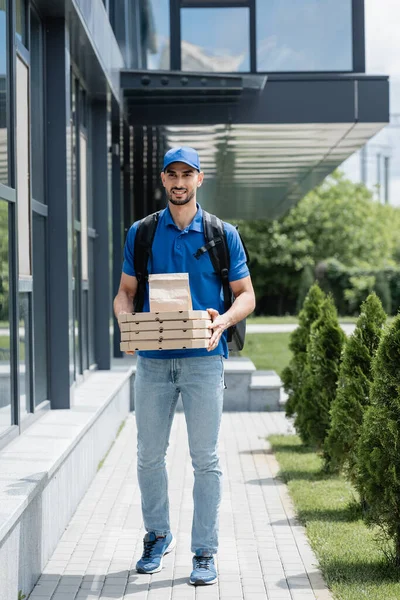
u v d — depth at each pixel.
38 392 8.71
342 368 7.50
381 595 5.21
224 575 5.84
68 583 5.63
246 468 9.59
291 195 23.73
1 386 6.91
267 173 19.39
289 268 53.81
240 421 13.00
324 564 5.93
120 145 15.09
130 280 5.73
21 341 7.82
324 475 8.95
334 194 54.53
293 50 14.38
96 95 12.77
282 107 13.95
